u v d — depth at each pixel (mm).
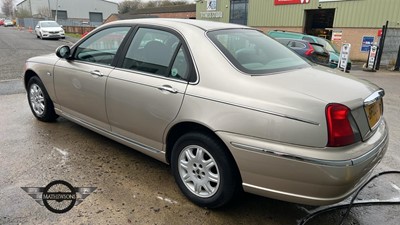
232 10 24500
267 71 2693
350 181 2195
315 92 2344
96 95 3531
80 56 3863
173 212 2748
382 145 2553
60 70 4039
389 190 3203
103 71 3447
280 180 2318
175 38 2980
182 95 2707
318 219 2740
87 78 3617
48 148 3885
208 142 2604
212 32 2992
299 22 20594
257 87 2424
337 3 18656
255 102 2350
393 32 14320
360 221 2719
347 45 11883
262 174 2373
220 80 2574
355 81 2773
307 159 2166
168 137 2939
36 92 4688
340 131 2174
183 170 2891
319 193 2234
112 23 3639
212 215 2732
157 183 3191
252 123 2338
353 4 18047
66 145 3984
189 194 2873
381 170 3615
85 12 69875
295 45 11570
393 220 2742
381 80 11078
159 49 3062
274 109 2271
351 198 3039
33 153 3738
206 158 2727
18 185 3062
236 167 2559
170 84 2818
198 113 2592
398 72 13758
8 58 12797
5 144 3961
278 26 21812
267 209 2848
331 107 2184
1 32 37094
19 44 20219
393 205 2951
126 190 3049
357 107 2320
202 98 2584
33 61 4594
